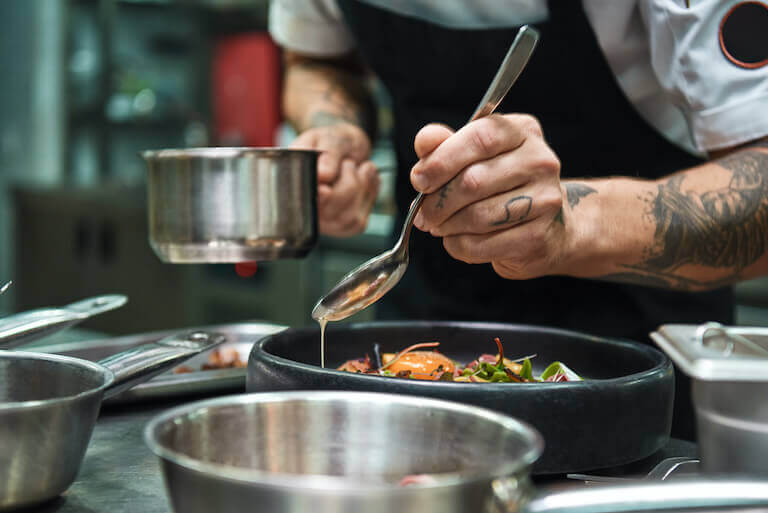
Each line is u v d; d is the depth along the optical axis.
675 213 0.89
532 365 0.94
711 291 1.32
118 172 4.59
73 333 1.46
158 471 0.73
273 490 0.44
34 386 0.73
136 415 0.94
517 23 1.19
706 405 0.54
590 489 0.47
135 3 4.36
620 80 1.19
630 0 1.09
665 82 1.04
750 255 0.94
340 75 1.59
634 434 0.68
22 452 0.59
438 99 1.32
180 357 0.82
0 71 4.75
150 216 1.02
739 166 0.94
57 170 4.81
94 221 3.78
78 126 4.63
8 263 4.62
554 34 1.17
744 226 0.91
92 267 3.80
